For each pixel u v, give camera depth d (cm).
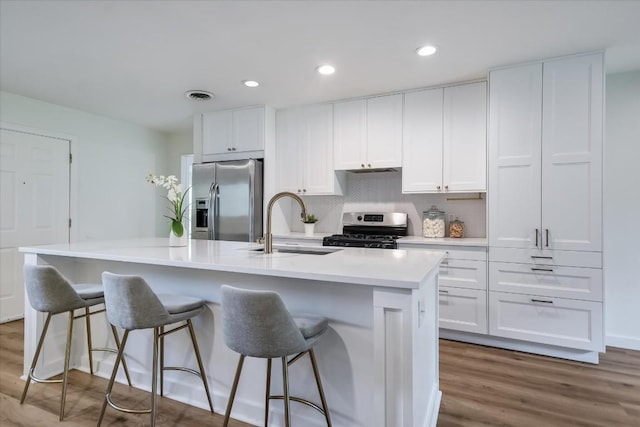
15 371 246
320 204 413
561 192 262
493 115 284
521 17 213
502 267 280
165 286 215
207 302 200
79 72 299
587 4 200
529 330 272
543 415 194
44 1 198
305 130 386
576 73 259
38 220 375
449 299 299
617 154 288
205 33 234
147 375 222
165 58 272
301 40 244
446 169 321
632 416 192
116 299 162
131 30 230
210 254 199
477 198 343
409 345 131
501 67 282
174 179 247
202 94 353
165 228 517
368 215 376
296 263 166
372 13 211
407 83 321
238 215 379
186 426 184
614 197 289
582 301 256
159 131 511
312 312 173
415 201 370
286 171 396
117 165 454
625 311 286
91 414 195
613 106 290
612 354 274
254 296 132
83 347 252
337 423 169
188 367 207
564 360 263
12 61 277
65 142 398
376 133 351
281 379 181
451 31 230
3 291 348
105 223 439
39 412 197
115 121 451
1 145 346
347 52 262
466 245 292
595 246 252
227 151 405
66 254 210
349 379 166
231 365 194
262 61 277
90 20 218
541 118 269
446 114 321
